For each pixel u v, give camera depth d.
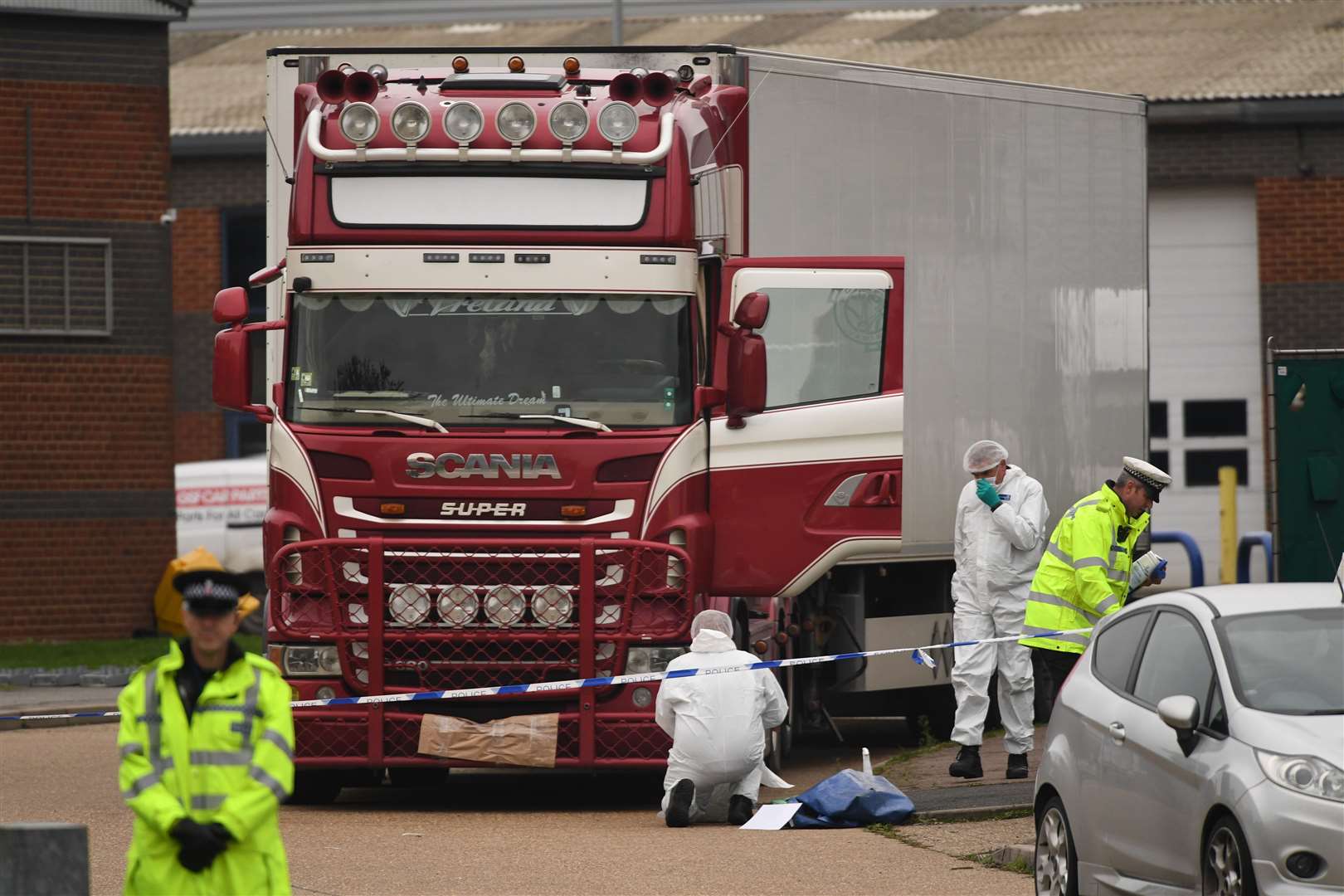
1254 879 30.09
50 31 100.19
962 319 59.62
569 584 48.41
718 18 151.00
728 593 50.22
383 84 52.44
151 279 101.81
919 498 57.91
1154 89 128.25
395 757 48.31
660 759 48.31
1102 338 64.88
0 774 57.50
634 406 48.94
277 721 25.05
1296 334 126.94
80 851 24.56
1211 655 32.88
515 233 49.19
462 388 48.94
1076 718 35.66
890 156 57.22
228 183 142.88
